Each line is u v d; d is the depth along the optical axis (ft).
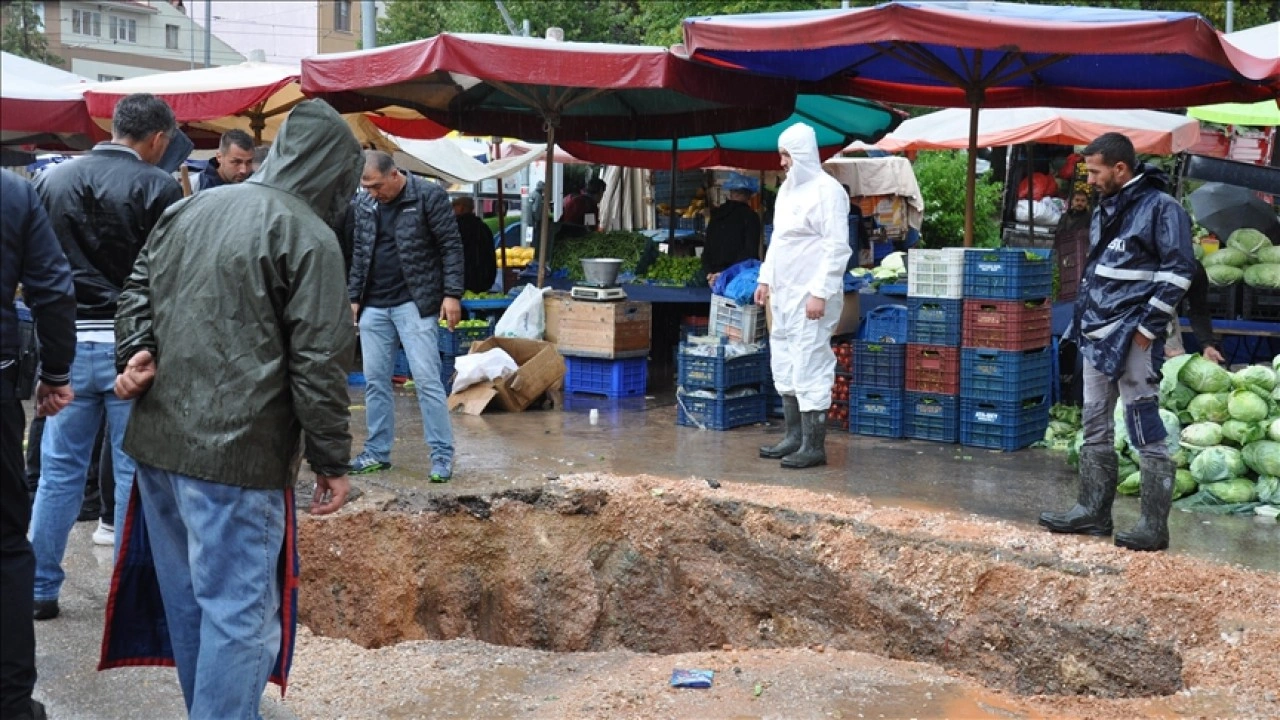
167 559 12.92
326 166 12.94
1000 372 27.04
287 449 12.64
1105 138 18.67
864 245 53.06
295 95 40.57
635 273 38.70
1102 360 18.74
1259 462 21.47
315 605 21.44
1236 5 70.90
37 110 23.90
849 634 20.20
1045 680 17.90
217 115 33.35
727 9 71.05
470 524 22.53
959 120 48.44
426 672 18.44
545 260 37.45
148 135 16.99
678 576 22.27
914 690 17.31
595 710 16.53
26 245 12.92
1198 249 31.96
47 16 108.68
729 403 29.84
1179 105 31.73
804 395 25.14
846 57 31.04
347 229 23.62
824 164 54.95
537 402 33.14
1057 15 24.13
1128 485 22.75
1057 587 18.13
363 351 23.62
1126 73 30.48
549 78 29.19
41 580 17.52
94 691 15.44
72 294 13.53
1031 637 18.12
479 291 40.19
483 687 17.74
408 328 22.97
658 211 57.52
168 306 12.48
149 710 14.97
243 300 12.25
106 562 20.29
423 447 26.71
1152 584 17.48
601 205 57.93
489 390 31.76
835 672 18.26
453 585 22.35
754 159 46.50
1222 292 31.78
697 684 17.54
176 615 13.05
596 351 34.50
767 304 30.50
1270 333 30.22
